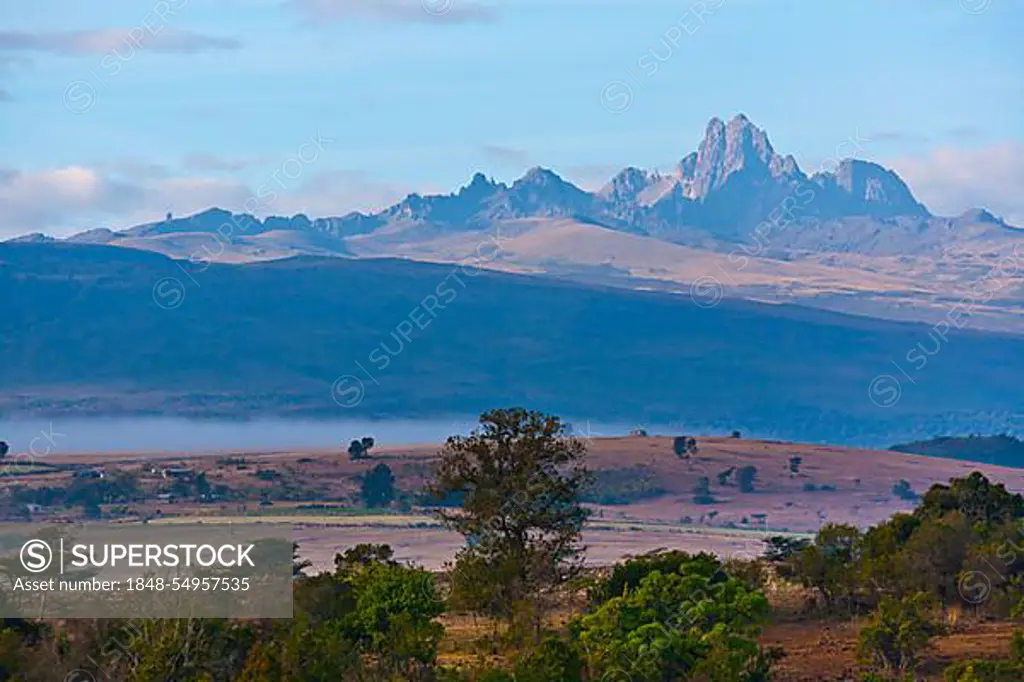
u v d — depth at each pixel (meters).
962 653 103.50
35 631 98.75
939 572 123.50
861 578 122.88
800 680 97.75
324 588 111.50
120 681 93.75
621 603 103.62
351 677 97.19
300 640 93.81
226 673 94.38
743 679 94.81
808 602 126.06
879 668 99.94
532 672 93.19
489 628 124.50
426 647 101.12
